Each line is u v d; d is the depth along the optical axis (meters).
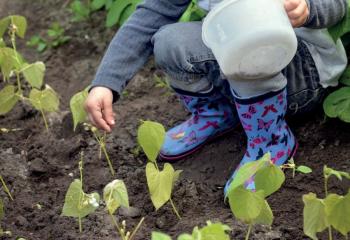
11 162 2.71
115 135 2.79
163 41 2.44
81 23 3.62
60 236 2.30
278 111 2.40
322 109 2.70
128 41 2.53
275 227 2.25
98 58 3.41
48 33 3.55
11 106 2.62
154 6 2.57
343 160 2.51
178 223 2.29
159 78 3.14
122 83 2.49
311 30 2.46
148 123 2.09
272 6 2.11
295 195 2.39
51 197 2.50
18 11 3.84
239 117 2.47
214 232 1.72
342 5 2.33
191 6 2.63
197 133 2.63
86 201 2.13
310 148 2.59
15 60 2.64
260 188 1.93
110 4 3.49
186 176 2.56
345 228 1.93
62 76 3.32
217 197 2.42
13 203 2.48
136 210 2.38
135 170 2.59
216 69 2.45
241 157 2.61
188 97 2.57
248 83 2.30
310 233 1.93
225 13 2.13
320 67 2.52
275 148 2.46
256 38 2.06
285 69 2.47
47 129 2.87
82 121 2.67
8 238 2.31
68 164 2.68
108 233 2.28
